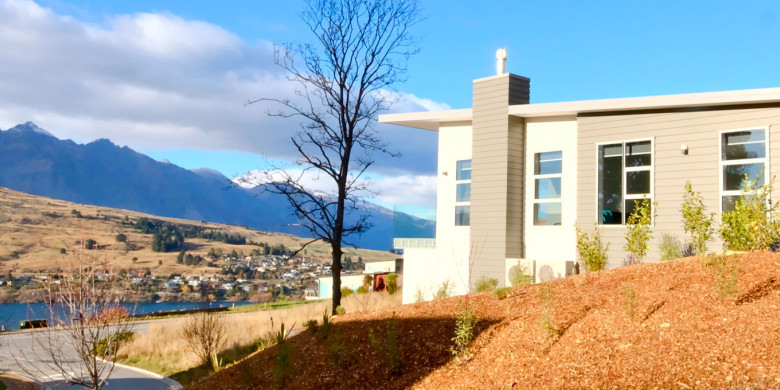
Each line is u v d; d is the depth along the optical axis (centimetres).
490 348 779
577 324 761
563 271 1380
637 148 1350
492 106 1571
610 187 1386
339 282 1892
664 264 967
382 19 1991
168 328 2209
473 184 1595
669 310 730
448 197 1711
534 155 1545
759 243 1062
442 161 1736
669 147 1302
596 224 1300
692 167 1269
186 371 1559
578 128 1444
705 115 1258
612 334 703
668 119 1305
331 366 884
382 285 3469
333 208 1908
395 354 812
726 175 1225
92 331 1176
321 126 1939
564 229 1473
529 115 1523
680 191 1282
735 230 1084
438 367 779
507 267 1495
